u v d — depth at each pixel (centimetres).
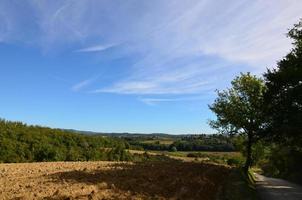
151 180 2759
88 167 3675
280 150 6022
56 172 3095
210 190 2703
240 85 4622
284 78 4069
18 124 6694
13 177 2730
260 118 4491
